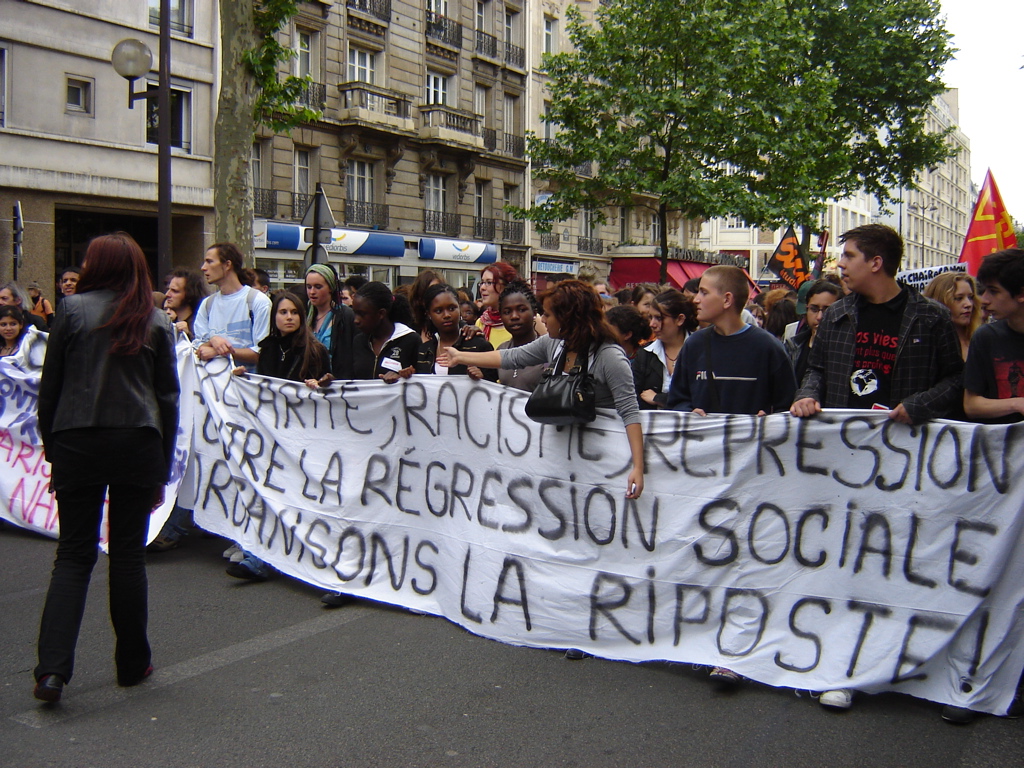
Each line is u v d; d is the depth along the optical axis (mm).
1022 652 3654
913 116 34125
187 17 21109
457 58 30500
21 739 3457
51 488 3844
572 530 4508
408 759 3334
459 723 3635
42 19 18359
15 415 6965
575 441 4520
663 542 4277
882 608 3855
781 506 4051
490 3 32406
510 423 4742
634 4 25203
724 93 24766
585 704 3830
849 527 3928
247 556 5691
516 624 4590
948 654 3756
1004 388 3762
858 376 4070
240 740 3475
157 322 3975
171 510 6098
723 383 4379
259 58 13875
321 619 4934
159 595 5324
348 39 26422
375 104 26656
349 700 3850
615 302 8914
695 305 5809
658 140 26141
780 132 25859
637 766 3287
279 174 24500
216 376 6008
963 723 3629
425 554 5062
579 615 4434
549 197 28484
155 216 20984
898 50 32969
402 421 5172
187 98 21281
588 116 26672
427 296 5664
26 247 18219
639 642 4305
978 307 4910
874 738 3514
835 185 32438
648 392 5578
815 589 3977
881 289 4031
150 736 3500
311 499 5488
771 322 7691
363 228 27016
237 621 4879
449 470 4965
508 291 5355
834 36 33062
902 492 3842
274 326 5891
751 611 4082
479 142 30406
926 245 86938
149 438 3893
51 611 3717
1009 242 8203
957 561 3740
